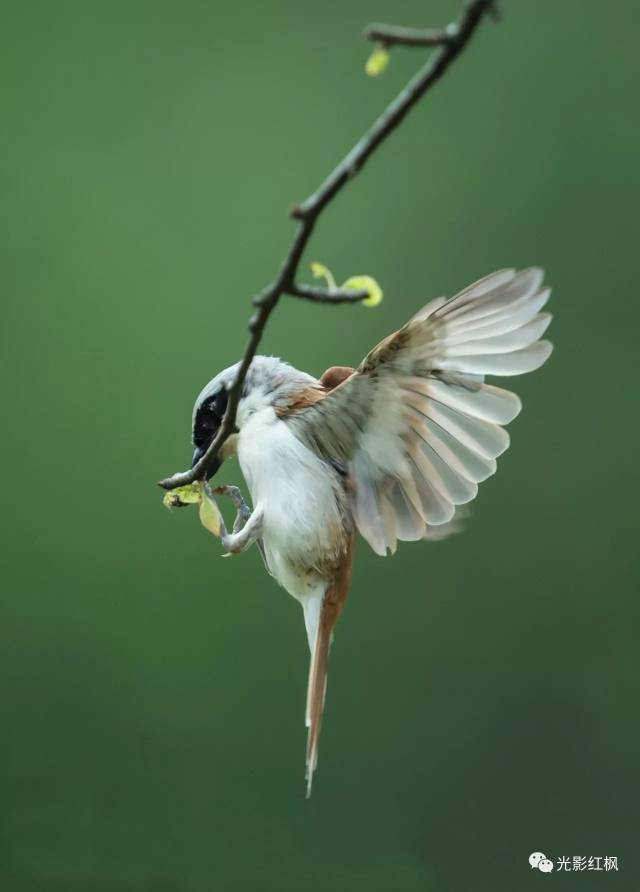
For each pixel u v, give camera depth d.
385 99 15.56
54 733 13.44
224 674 13.50
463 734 13.74
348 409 6.34
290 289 4.65
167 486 5.54
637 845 13.59
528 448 14.73
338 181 4.38
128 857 13.12
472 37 4.11
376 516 6.48
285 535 6.41
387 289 14.91
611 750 13.69
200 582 13.62
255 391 6.65
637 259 14.87
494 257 15.04
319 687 6.36
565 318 14.91
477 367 5.90
